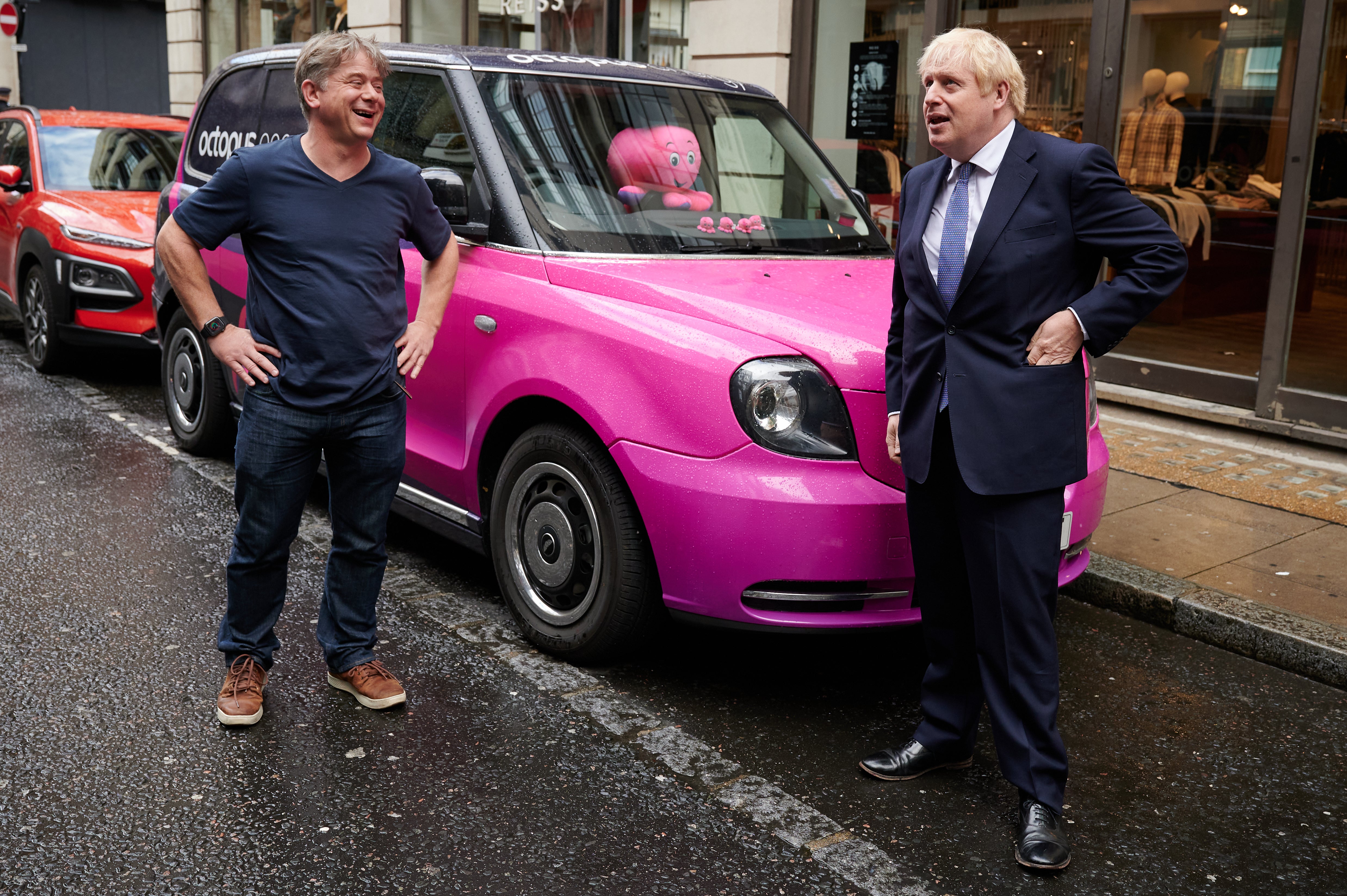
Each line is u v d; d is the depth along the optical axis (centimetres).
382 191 322
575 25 1094
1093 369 400
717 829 296
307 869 272
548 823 295
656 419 343
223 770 313
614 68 473
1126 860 291
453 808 300
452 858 279
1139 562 475
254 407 326
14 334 975
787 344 336
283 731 337
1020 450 279
